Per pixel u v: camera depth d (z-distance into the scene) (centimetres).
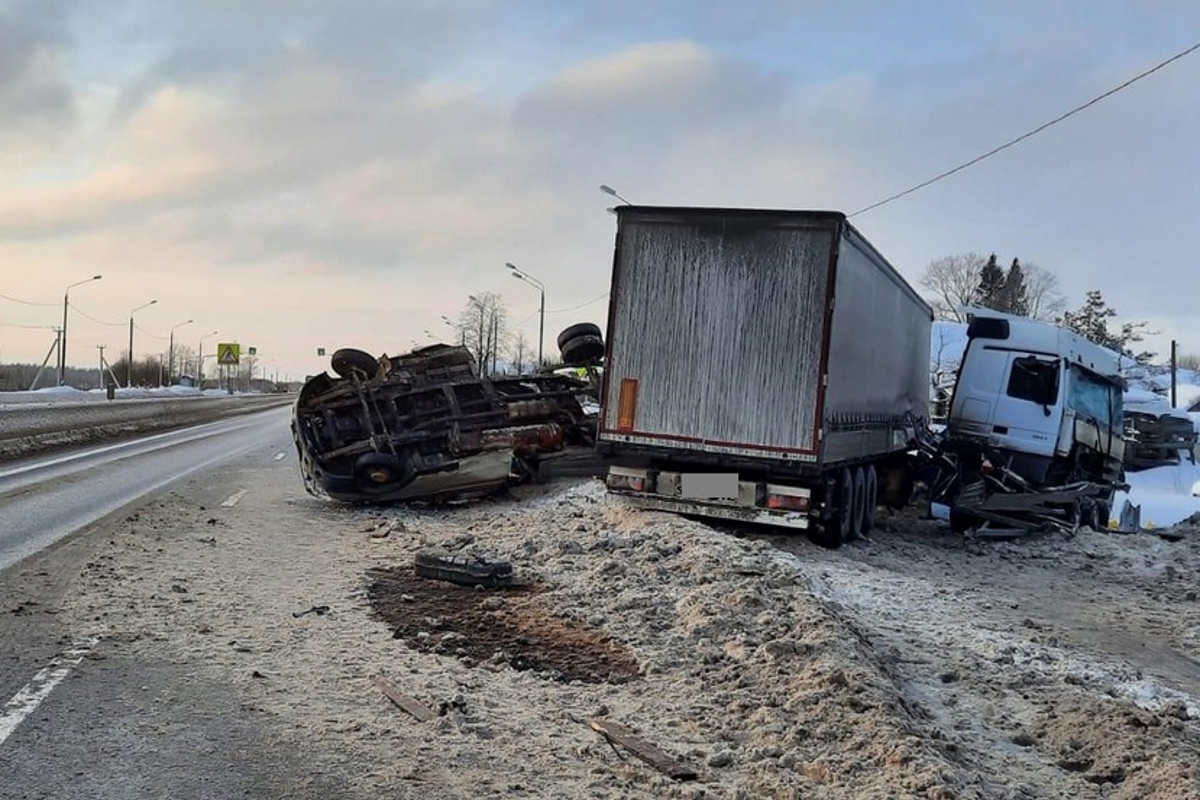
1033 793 502
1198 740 593
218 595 768
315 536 1109
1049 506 1534
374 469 1320
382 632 684
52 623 658
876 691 574
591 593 826
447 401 1411
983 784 493
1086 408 1686
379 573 897
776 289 1154
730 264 1169
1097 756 560
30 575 805
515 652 657
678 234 1188
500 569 848
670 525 1087
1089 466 1781
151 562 886
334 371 1410
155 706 512
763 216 1155
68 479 1608
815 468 1137
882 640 804
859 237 1216
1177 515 2422
